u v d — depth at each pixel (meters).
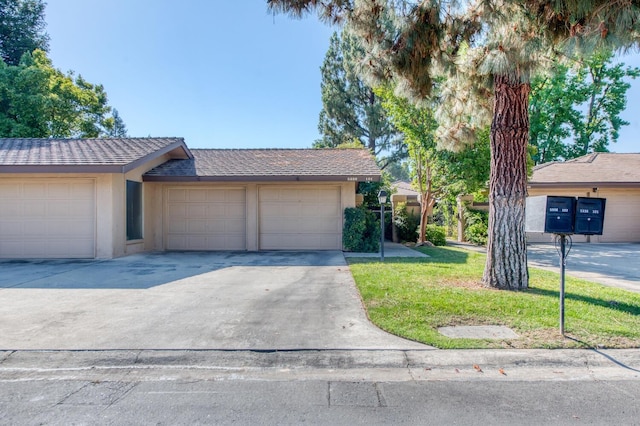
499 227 6.35
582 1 4.09
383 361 3.75
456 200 17.69
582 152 26.67
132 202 11.60
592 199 4.30
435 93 7.87
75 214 10.44
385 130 26.84
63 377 3.53
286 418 2.81
